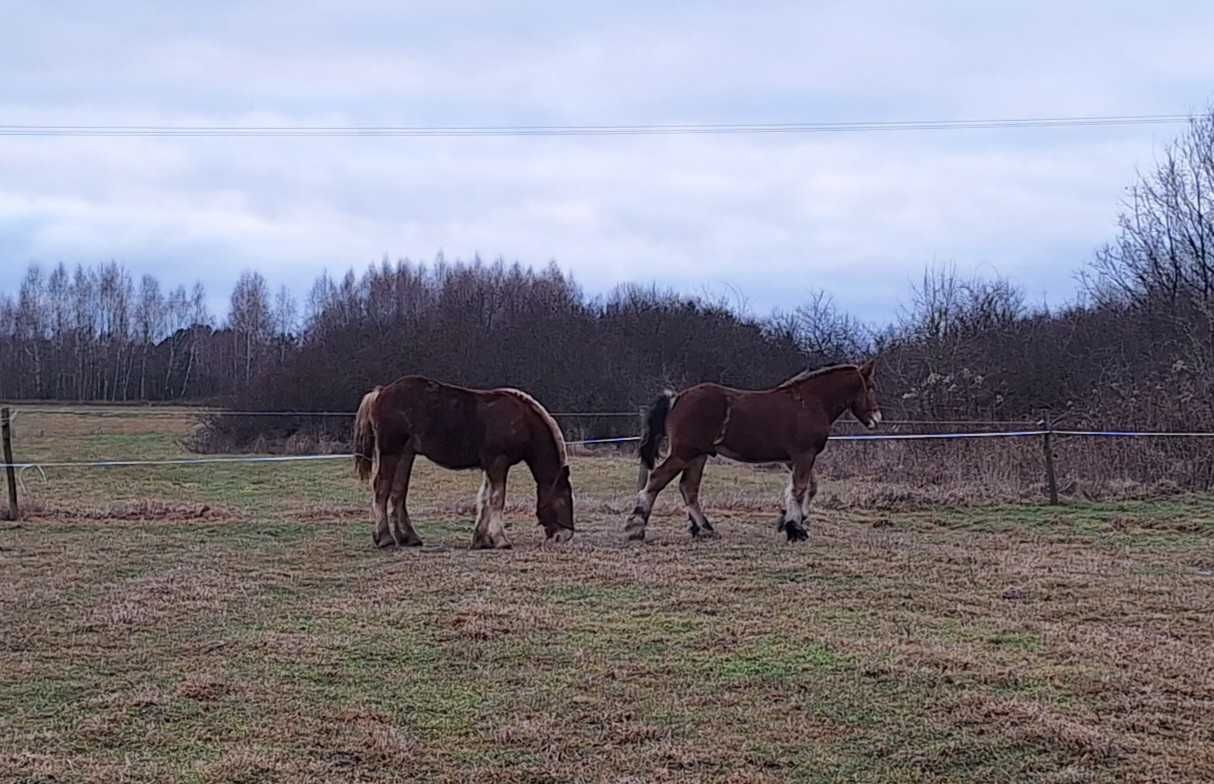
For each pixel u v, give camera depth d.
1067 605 9.05
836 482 18.81
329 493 18.59
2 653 7.47
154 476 21.55
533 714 6.22
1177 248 26.53
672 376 33.97
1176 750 5.69
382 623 8.27
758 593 9.43
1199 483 17.62
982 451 18.98
